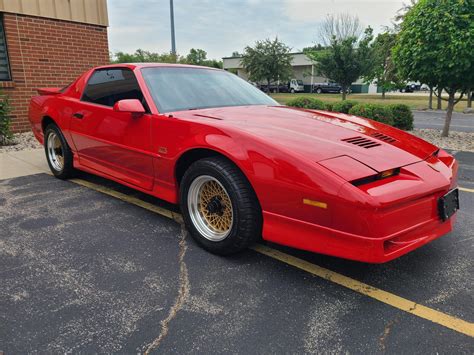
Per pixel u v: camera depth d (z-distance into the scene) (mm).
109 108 3691
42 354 1849
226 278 2541
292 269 2666
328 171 2215
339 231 2182
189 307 2225
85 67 8734
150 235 3207
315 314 2172
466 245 3039
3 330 2018
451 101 8438
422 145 2889
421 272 2633
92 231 3277
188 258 2812
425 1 7441
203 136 2770
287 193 2334
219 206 2805
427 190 2303
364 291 2404
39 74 7965
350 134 2771
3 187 4516
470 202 4051
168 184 3188
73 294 2348
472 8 6945
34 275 2562
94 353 1860
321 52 15383
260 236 2799
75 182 4738
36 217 3582
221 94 3709
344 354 1869
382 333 2018
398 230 2203
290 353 1874
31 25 7684
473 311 2207
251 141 2523
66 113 4309
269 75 33594
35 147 6898
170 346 1912
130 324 2074
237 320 2113
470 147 7352
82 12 8469
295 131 2703
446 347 1919
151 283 2473
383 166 2338
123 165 3621
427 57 7391
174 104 3346
